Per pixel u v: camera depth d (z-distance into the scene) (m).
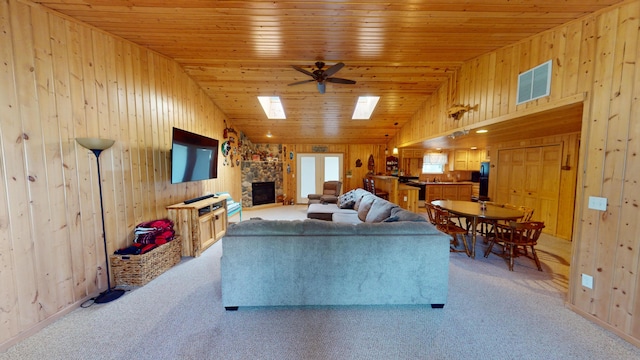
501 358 1.70
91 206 2.48
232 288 2.22
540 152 4.84
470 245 4.07
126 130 2.96
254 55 3.66
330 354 1.73
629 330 1.85
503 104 3.18
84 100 2.44
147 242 2.97
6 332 1.83
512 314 2.20
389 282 2.26
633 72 1.81
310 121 6.52
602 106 2.01
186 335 1.92
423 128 5.59
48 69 2.13
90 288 2.46
